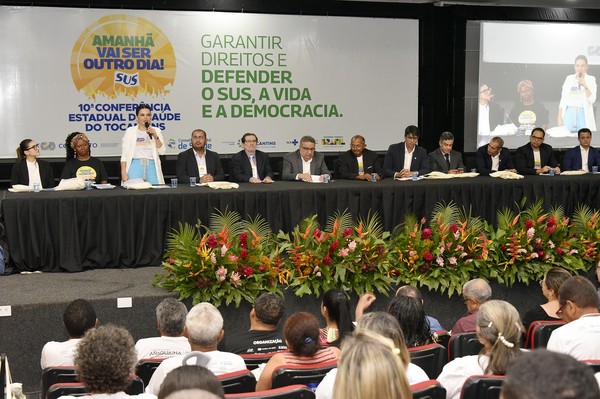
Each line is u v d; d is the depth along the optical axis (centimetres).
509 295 575
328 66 946
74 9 856
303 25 933
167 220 583
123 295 489
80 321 347
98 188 620
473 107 984
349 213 629
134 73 880
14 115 846
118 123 880
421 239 555
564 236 582
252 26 916
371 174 757
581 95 1006
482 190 662
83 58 863
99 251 571
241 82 918
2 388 320
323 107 948
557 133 1005
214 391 166
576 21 995
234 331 509
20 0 839
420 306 331
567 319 331
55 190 603
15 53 842
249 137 740
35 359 470
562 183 684
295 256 527
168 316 349
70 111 863
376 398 157
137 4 876
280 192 611
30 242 554
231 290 502
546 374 107
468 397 238
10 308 463
